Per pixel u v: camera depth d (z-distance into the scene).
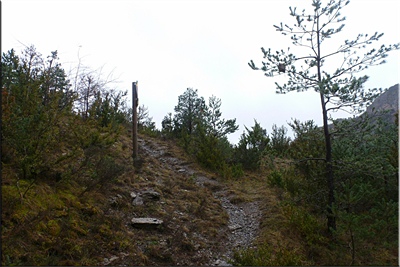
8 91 5.67
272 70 5.86
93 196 5.94
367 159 5.67
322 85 5.21
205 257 5.12
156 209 6.66
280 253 4.73
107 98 14.84
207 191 9.09
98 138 7.02
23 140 5.07
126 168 7.93
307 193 6.71
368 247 5.21
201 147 12.45
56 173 5.72
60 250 3.97
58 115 5.89
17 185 4.38
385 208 5.23
